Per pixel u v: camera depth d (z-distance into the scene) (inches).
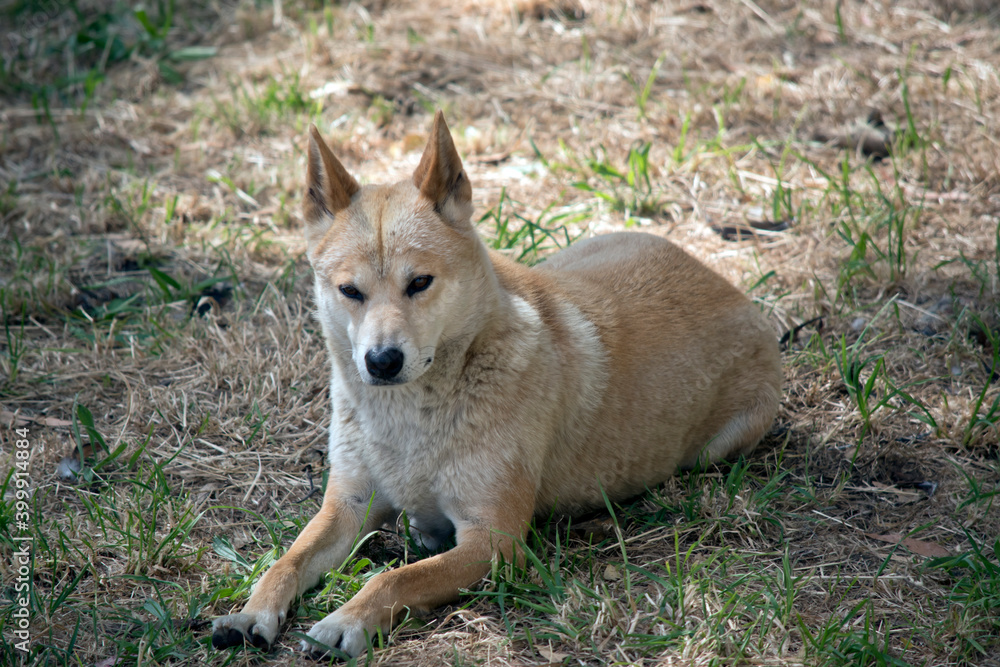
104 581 163.9
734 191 313.9
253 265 282.4
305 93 383.2
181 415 217.9
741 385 206.8
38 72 403.2
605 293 197.2
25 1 462.0
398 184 171.6
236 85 393.7
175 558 169.2
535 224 272.2
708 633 144.1
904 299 255.1
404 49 415.8
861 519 182.4
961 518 178.9
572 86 391.2
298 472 202.1
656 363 191.9
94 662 145.1
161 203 311.6
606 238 230.7
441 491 167.5
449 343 163.3
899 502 187.0
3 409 218.2
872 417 209.3
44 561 167.6
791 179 320.8
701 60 410.3
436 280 159.0
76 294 263.0
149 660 143.0
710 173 322.7
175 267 278.5
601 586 157.4
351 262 160.1
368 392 167.3
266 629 145.3
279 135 360.8
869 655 140.7
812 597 158.1
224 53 429.1
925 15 437.1
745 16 446.0
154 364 236.8
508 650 145.3
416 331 155.5
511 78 401.1
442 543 178.9
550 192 318.7
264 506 191.0
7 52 425.4
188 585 163.0
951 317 242.5
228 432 213.8
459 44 423.2
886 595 157.9
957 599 154.7
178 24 452.8
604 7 454.3
